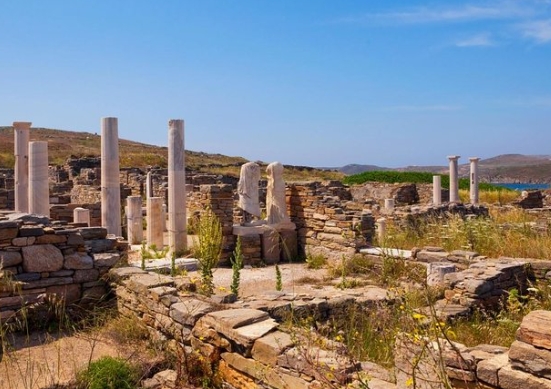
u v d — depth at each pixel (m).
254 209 15.89
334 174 65.00
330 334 7.04
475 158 27.66
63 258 7.85
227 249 14.67
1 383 5.32
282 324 5.75
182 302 6.43
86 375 5.39
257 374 4.89
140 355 6.18
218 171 55.66
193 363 5.69
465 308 8.20
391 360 5.48
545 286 9.15
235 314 5.65
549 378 3.84
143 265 11.41
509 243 12.60
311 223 15.25
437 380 4.07
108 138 14.86
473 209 20.30
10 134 81.12
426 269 10.73
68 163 41.69
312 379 4.36
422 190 30.89
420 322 4.55
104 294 8.14
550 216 18.83
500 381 4.07
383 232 15.07
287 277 12.54
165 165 57.97
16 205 17.50
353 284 10.34
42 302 7.46
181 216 15.25
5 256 7.39
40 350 6.41
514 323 7.24
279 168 15.57
